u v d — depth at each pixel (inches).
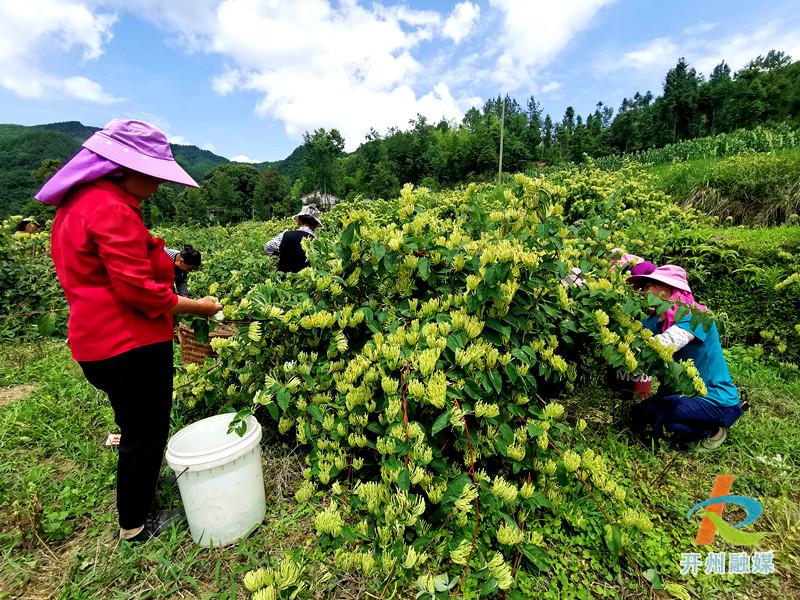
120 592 66.5
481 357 78.2
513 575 67.9
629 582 69.8
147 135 69.6
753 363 147.4
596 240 117.0
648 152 515.2
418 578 62.1
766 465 98.5
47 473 94.8
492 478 85.2
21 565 71.1
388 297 98.3
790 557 74.0
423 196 103.8
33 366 159.8
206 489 72.2
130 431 71.9
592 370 112.0
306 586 65.5
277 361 102.0
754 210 254.7
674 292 108.7
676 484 92.6
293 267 176.6
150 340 71.1
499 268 75.5
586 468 76.0
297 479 93.2
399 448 68.4
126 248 64.0
